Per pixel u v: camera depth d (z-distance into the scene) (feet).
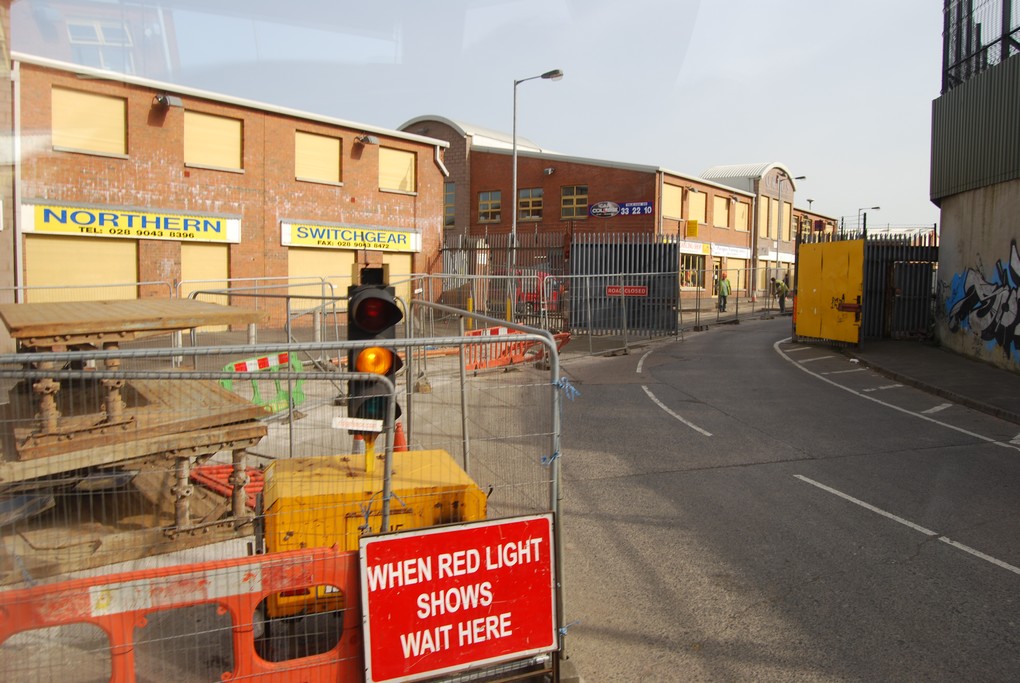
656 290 69.10
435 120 128.36
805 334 65.51
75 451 14.97
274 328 69.77
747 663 13.01
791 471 25.04
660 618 14.66
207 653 12.64
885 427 32.27
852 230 68.03
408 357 19.12
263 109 70.33
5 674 11.78
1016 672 12.66
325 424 22.38
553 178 120.47
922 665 12.90
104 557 14.96
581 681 12.30
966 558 17.57
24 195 55.52
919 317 62.75
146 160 62.49
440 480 13.91
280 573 10.51
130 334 16.67
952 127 54.75
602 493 22.53
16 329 15.20
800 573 16.74
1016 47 46.75
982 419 34.09
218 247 68.69
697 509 21.08
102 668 11.99
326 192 76.48
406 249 84.74
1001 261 47.65
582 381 45.34
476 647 11.50
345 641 10.86
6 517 14.43
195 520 16.87
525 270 78.89
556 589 12.17
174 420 15.96
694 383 44.60
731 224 140.97
